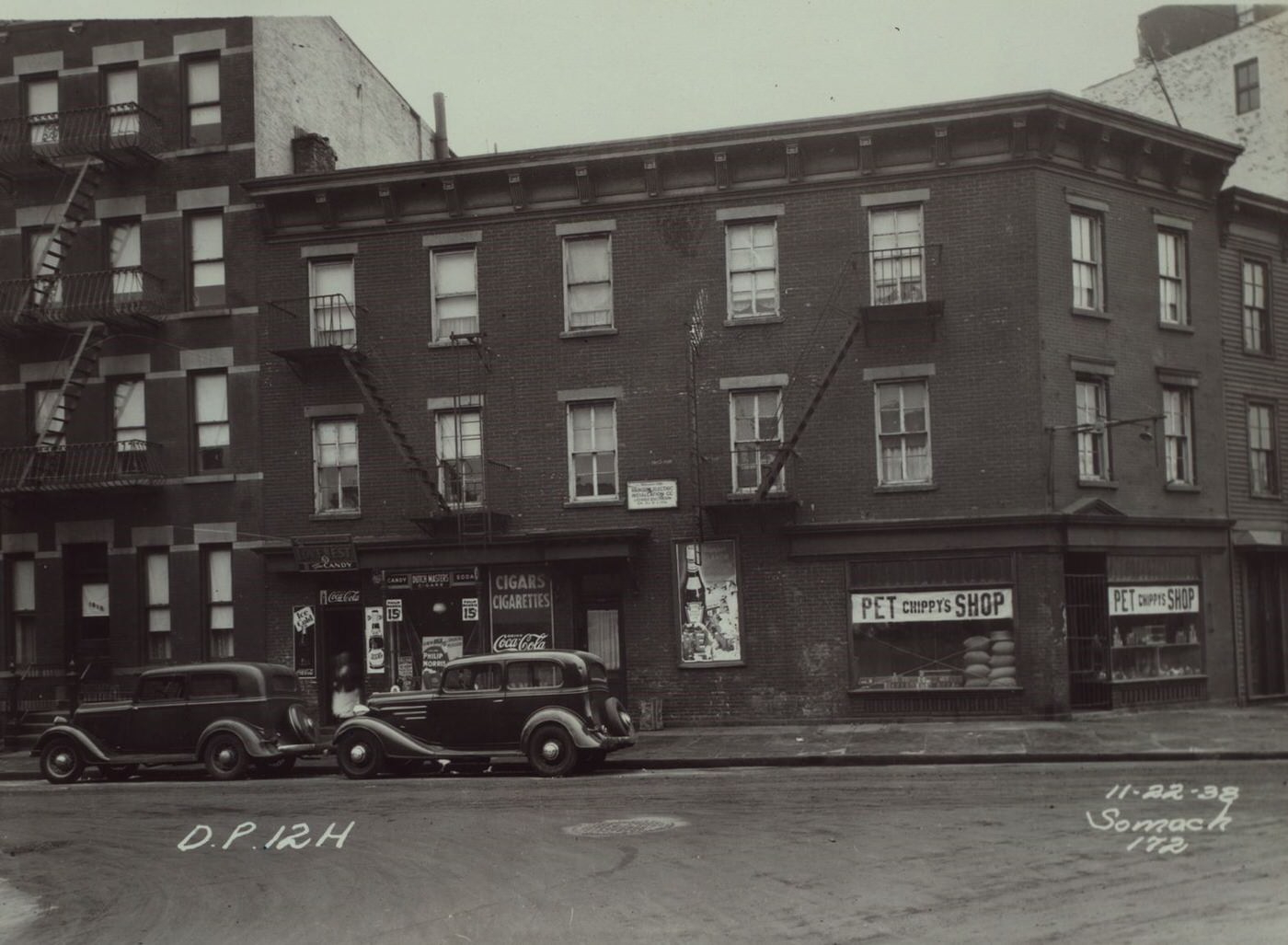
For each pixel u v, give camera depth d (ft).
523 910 31.96
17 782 69.82
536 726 61.11
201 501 88.33
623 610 82.58
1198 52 115.24
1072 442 78.02
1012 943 26.48
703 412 81.61
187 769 72.49
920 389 79.30
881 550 78.28
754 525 80.53
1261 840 36.47
